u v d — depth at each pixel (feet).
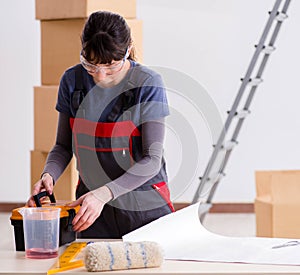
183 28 24.41
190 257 7.97
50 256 8.13
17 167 25.05
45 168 9.93
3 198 25.16
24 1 24.52
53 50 16.65
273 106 24.62
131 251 7.47
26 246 8.16
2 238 20.10
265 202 17.08
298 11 24.31
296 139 24.72
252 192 24.99
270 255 8.01
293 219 16.80
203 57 24.48
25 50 24.67
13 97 24.82
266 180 17.85
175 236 8.73
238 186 24.97
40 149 17.11
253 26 24.36
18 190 25.13
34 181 17.31
